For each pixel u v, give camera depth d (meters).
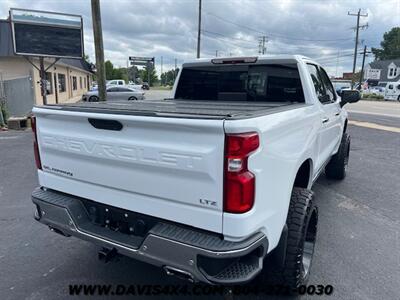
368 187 6.12
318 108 3.97
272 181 2.38
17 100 16.00
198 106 3.39
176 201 2.31
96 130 2.59
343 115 5.76
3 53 20.45
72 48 17.16
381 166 7.68
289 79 4.14
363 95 45.50
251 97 4.53
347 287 3.16
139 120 2.28
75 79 38.50
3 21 21.03
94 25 11.75
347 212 4.96
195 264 2.18
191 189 2.22
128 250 2.46
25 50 16.31
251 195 2.14
